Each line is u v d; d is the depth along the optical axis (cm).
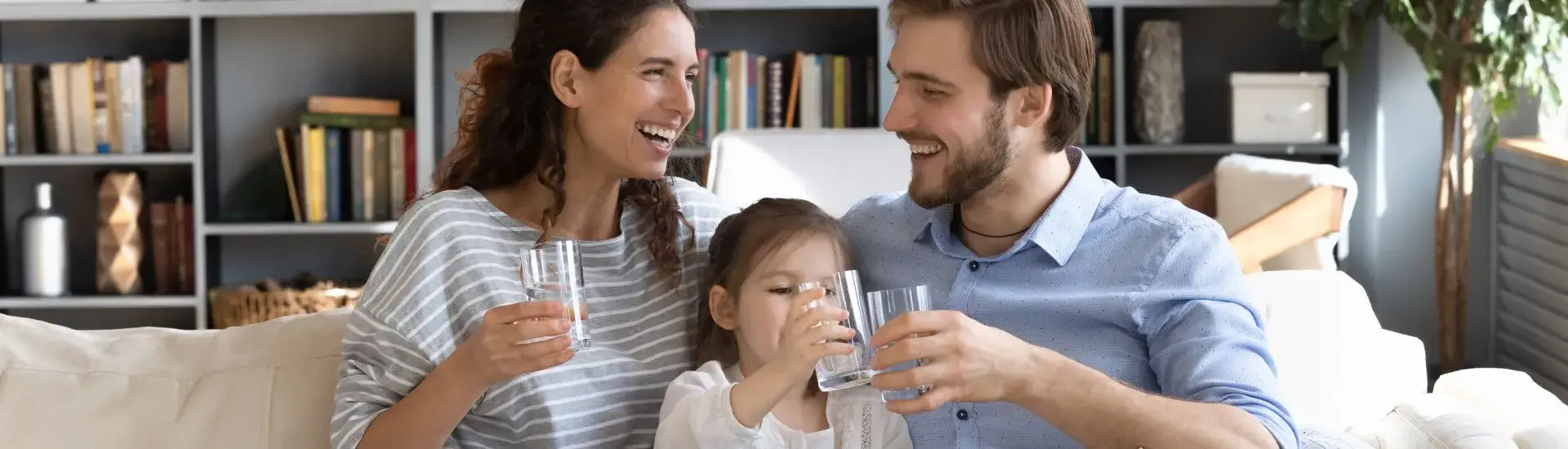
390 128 381
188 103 381
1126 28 391
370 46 397
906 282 159
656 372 154
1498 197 359
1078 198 154
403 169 380
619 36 146
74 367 148
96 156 373
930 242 160
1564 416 168
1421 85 384
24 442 142
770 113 378
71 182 399
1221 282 150
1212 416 130
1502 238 357
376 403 140
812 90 377
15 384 145
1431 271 388
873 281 162
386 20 397
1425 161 386
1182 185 407
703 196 173
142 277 386
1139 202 157
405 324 140
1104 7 377
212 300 377
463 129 159
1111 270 153
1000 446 153
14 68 375
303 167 379
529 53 151
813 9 393
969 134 145
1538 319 337
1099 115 379
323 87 397
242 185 396
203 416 146
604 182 154
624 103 147
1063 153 159
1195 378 141
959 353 124
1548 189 329
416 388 133
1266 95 373
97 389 146
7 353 147
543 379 143
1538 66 318
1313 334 174
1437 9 331
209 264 385
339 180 380
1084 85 152
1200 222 153
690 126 376
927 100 147
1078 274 154
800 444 154
